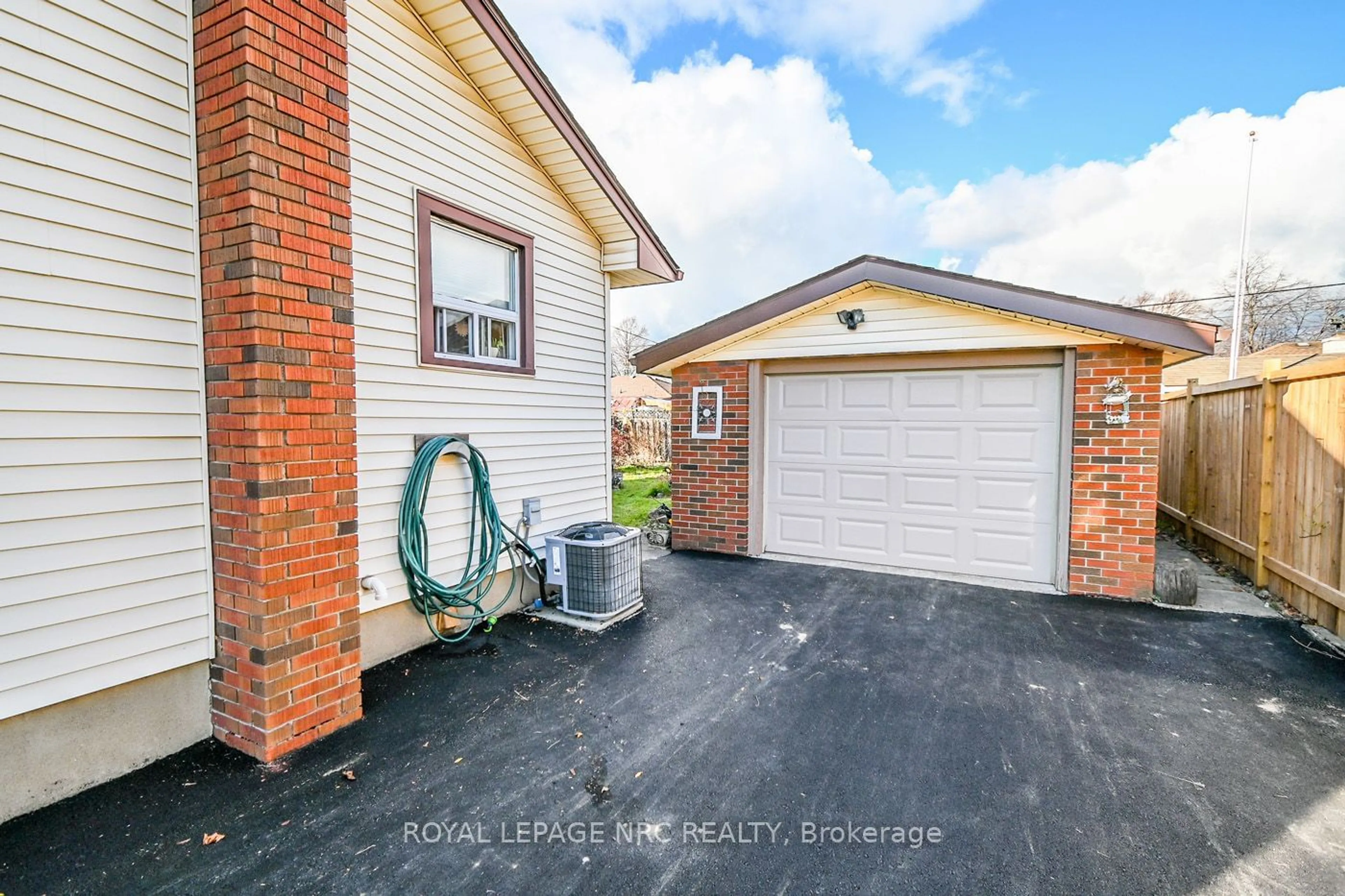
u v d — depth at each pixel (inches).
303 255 101.9
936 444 222.8
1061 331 196.5
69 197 85.7
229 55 94.4
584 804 89.0
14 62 80.4
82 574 88.4
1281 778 95.1
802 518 249.1
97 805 86.6
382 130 133.6
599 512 217.9
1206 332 171.3
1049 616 175.3
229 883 72.7
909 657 145.7
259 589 97.0
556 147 176.4
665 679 133.4
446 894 71.6
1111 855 78.0
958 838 81.5
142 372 94.1
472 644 152.6
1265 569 195.8
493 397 168.6
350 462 111.1
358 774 95.8
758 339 245.4
